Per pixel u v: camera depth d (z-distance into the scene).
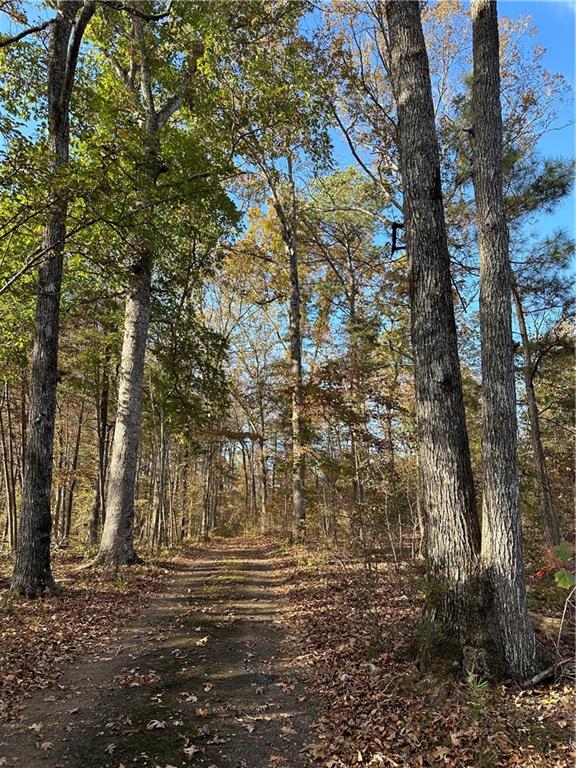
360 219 17.17
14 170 6.29
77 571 10.99
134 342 12.61
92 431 25.66
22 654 5.62
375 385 10.25
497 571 4.62
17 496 23.33
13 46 9.55
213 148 10.56
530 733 3.53
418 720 3.96
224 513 39.00
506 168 10.09
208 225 13.23
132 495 12.49
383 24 12.52
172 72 13.17
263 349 30.48
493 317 4.95
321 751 3.76
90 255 8.74
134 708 4.50
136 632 7.05
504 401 4.82
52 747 3.79
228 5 12.12
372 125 13.63
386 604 7.79
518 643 4.46
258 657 6.09
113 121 9.09
